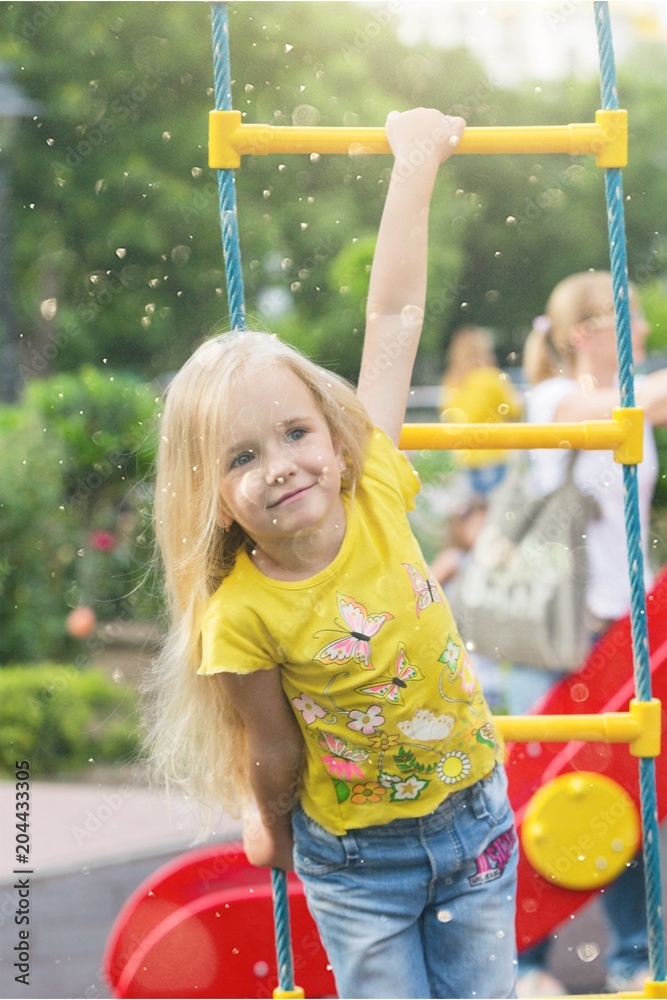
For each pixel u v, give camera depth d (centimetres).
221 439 242
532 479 476
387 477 260
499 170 1528
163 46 1414
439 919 260
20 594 895
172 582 261
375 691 246
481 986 260
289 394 243
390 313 283
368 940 254
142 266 1421
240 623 244
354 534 249
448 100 1480
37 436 928
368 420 262
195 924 370
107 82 1423
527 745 367
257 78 1398
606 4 287
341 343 1349
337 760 253
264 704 251
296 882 378
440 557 595
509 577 468
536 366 492
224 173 281
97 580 930
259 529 240
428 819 255
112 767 796
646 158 1612
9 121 1378
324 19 1405
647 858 283
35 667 881
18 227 1429
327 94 1380
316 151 286
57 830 677
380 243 284
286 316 1365
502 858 262
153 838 659
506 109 1518
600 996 286
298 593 244
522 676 466
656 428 720
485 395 636
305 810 263
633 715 284
